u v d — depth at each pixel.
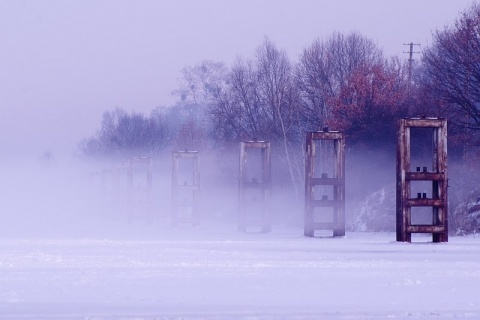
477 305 35.97
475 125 149.50
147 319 31.94
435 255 68.00
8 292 40.59
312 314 33.16
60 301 37.28
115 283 44.31
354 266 55.16
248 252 69.94
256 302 36.94
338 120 177.88
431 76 160.88
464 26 153.88
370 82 180.88
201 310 34.38
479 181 139.88
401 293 40.31
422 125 92.88
